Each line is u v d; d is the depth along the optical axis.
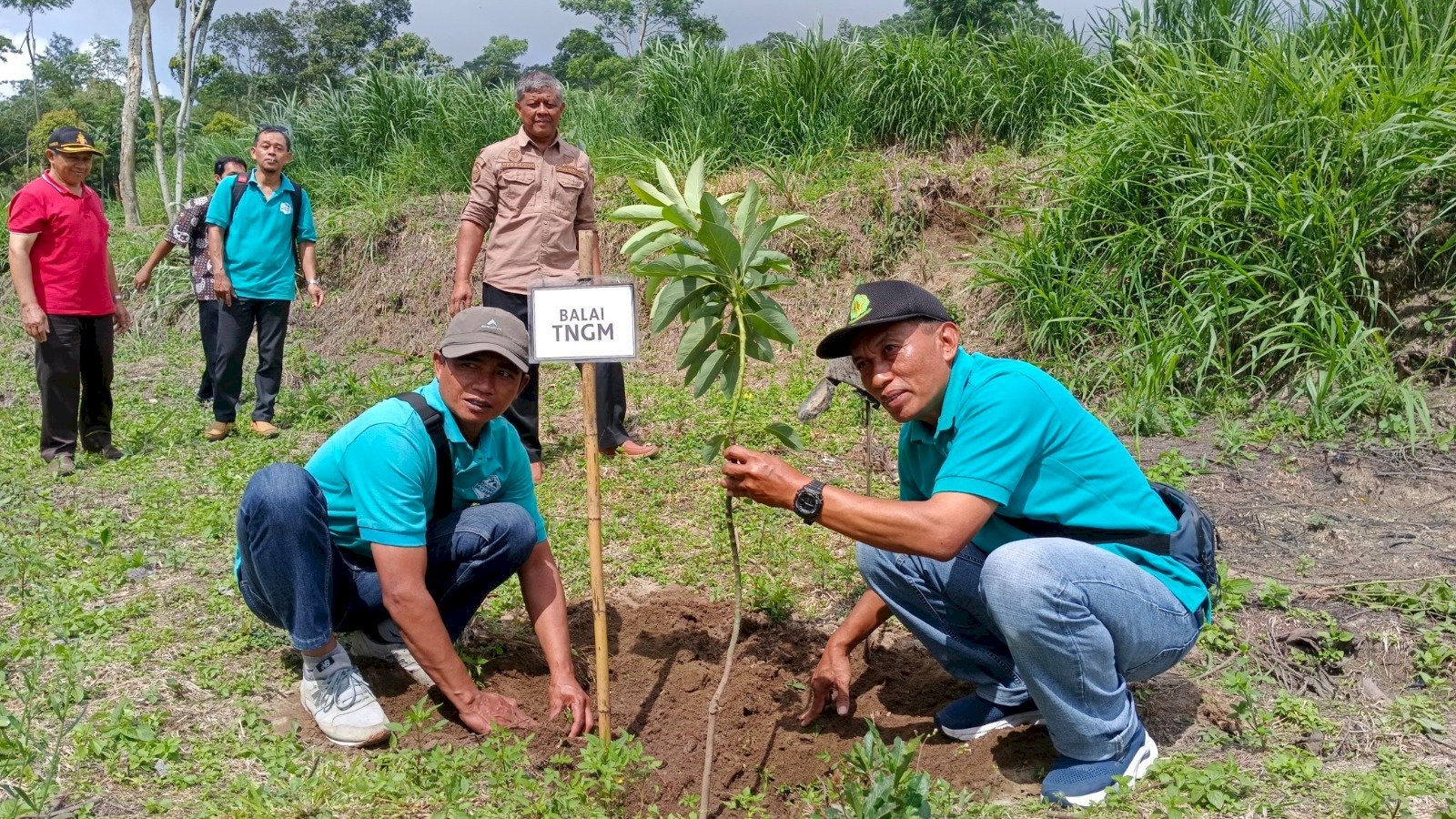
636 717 3.37
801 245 8.20
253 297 6.58
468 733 3.15
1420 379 5.64
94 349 6.12
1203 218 6.22
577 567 4.46
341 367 8.48
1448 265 6.00
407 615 3.03
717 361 2.81
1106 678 2.71
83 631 3.76
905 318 2.68
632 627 3.98
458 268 5.60
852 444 5.99
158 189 16.69
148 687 3.36
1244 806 2.70
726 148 9.59
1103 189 6.95
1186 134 6.70
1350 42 6.74
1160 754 3.01
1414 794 2.71
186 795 2.80
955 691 3.52
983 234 8.16
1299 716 3.12
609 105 11.29
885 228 8.22
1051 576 2.60
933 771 3.04
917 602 3.14
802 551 4.55
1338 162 6.10
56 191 5.79
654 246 2.75
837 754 3.18
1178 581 2.85
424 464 3.04
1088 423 2.83
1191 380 6.20
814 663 3.77
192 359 9.27
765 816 2.90
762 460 2.72
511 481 3.35
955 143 9.16
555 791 2.85
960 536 2.65
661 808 2.95
